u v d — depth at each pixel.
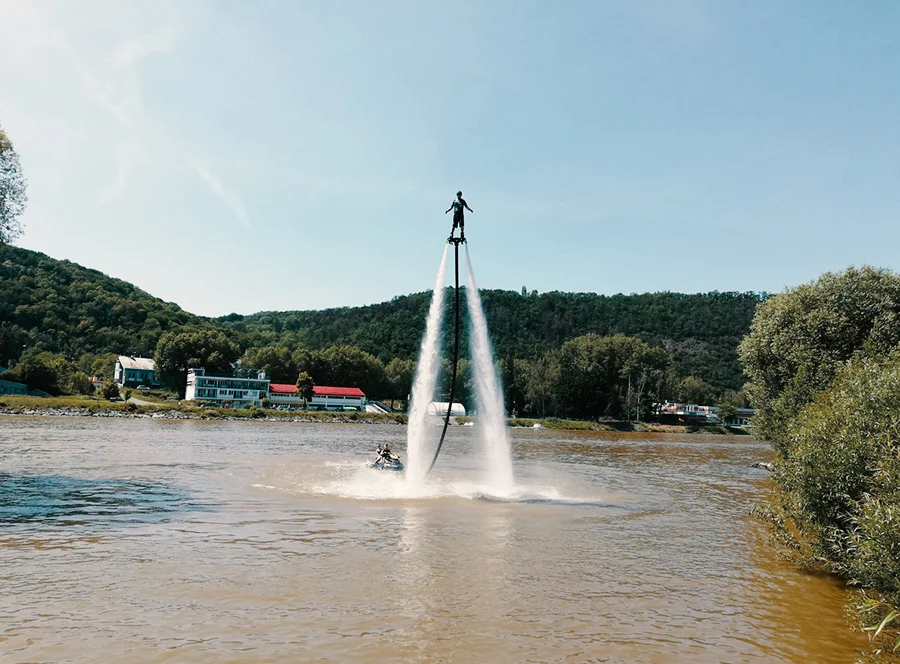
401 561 19.36
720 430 164.00
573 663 12.26
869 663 12.73
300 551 20.17
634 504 33.56
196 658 11.80
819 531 18.97
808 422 20.06
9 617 13.64
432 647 12.76
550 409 183.12
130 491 31.50
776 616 15.51
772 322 44.91
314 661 11.87
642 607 15.88
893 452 15.59
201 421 115.31
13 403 110.62
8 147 37.38
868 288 42.66
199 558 18.89
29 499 28.61
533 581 17.77
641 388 166.25
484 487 37.53
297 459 51.06
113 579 16.56
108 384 144.50
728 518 29.97
